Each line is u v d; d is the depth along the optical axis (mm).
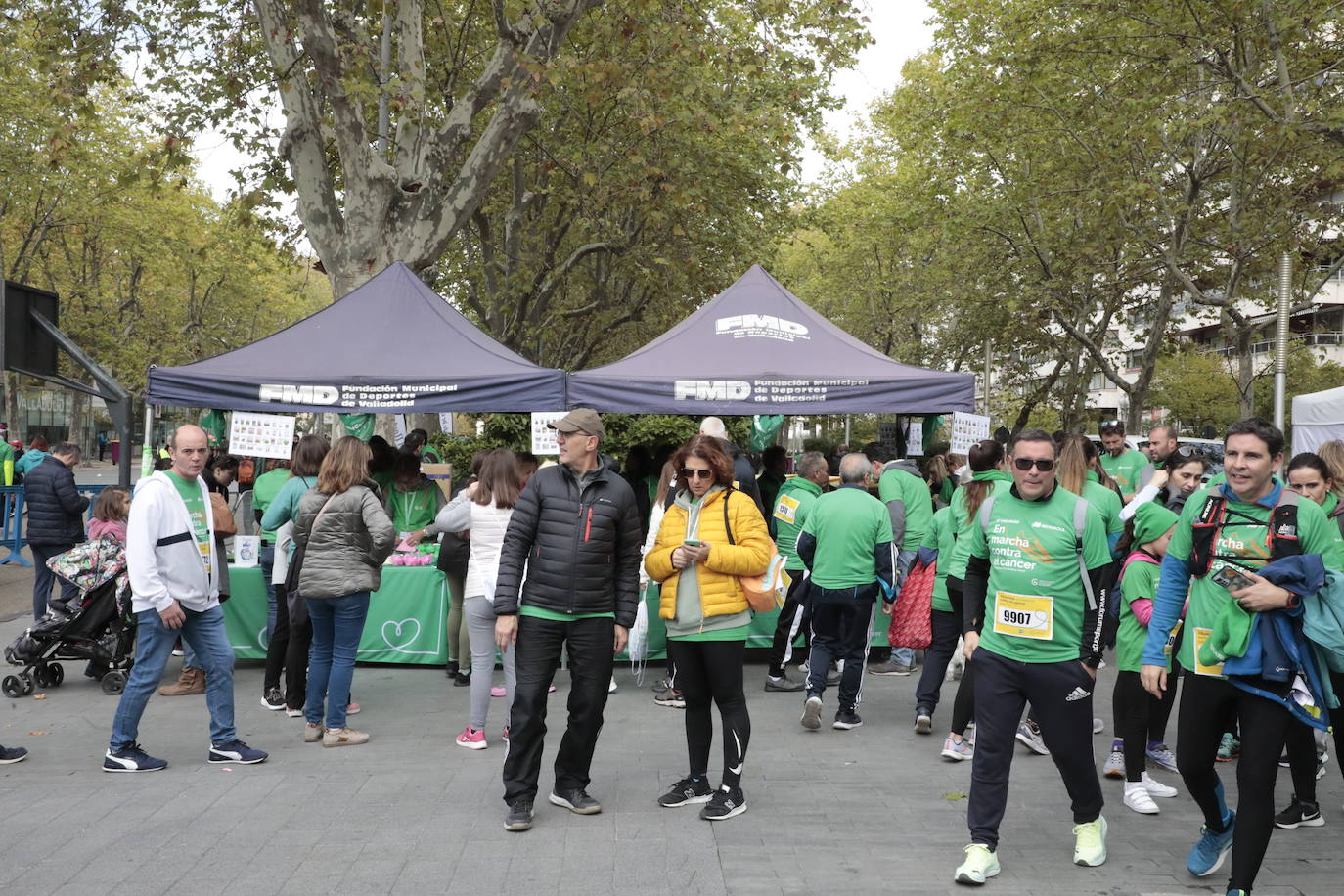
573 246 23938
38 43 13477
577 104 19000
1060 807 5301
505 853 4547
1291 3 13820
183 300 45031
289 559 7141
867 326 39781
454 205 12781
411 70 12586
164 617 5660
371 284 9164
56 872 4309
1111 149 17859
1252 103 14039
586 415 5016
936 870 4395
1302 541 3834
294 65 12289
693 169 18703
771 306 9422
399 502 9094
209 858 4473
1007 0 17797
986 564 4520
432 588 8664
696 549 4906
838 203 35125
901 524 7652
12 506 15312
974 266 24922
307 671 6820
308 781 5629
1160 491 6926
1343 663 3799
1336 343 46594
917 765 6082
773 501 9461
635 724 7020
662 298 23766
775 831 4867
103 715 7176
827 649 6938
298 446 7211
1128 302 25203
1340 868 4406
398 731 6770
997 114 19391
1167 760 5914
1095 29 16250
